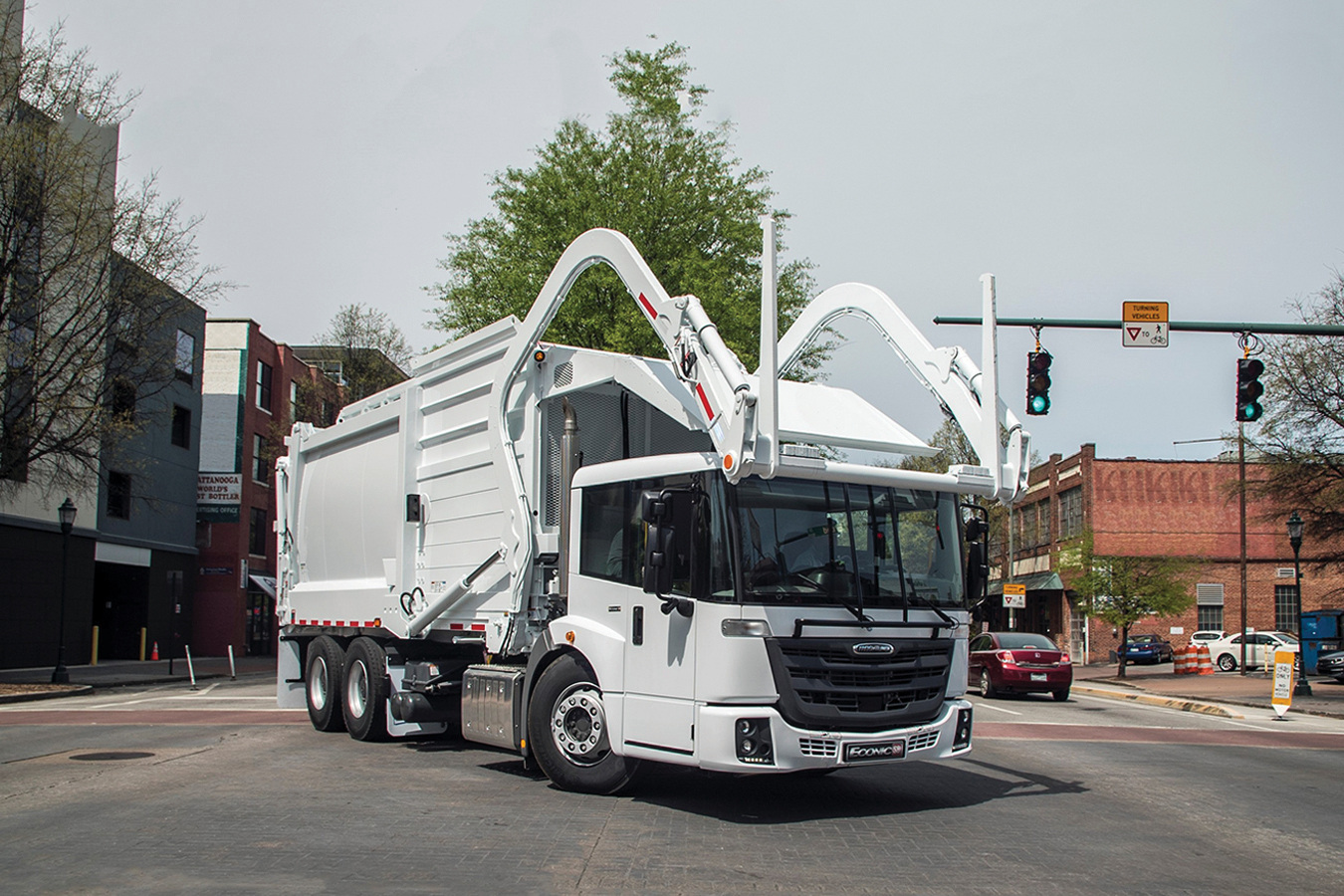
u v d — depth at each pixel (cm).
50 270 2470
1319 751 1472
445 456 1205
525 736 973
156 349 2842
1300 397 2836
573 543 949
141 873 638
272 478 4859
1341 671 3262
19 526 3077
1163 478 4681
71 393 2530
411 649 1276
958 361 991
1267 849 770
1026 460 959
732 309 2625
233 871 643
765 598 805
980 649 2608
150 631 3928
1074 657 4950
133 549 3797
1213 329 1694
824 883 635
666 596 836
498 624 1062
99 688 2525
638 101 2938
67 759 1141
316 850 699
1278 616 4591
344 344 4269
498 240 2908
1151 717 2038
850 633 828
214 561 4481
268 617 4888
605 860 680
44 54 2473
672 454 876
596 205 2723
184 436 4203
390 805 859
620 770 905
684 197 2806
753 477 832
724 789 966
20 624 3112
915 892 619
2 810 838
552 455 1060
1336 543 3719
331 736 1358
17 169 2378
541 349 1059
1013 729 1645
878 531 870
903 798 948
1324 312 2838
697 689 811
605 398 1030
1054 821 854
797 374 2897
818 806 895
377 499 1331
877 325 1076
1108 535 4647
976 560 920
